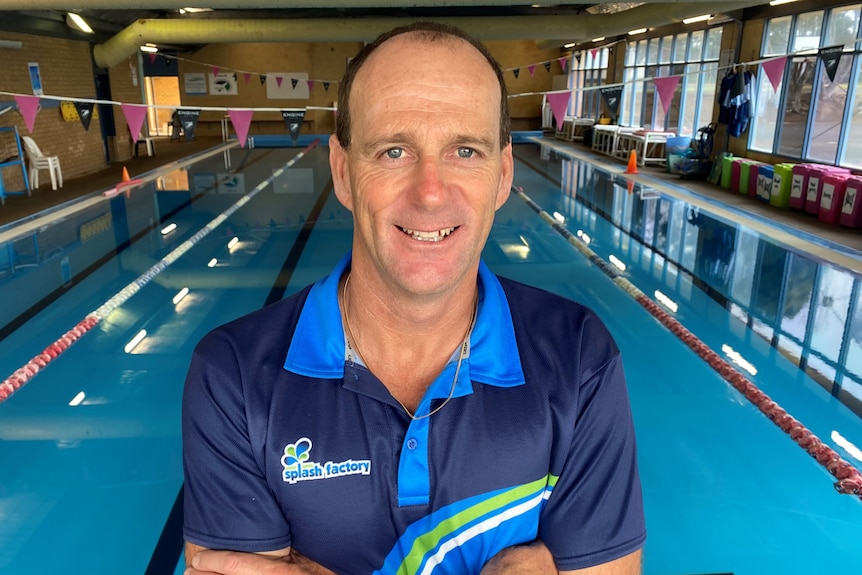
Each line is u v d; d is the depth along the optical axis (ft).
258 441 2.08
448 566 2.22
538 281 12.71
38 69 22.54
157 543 5.62
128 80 31.04
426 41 1.87
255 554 2.11
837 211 15.25
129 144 31.27
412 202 1.86
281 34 28.17
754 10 21.02
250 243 15.56
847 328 9.95
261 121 44.37
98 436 7.32
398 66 1.84
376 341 2.20
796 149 19.35
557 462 2.20
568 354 2.23
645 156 27.22
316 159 31.37
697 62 25.90
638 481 2.29
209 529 2.12
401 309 2.08
